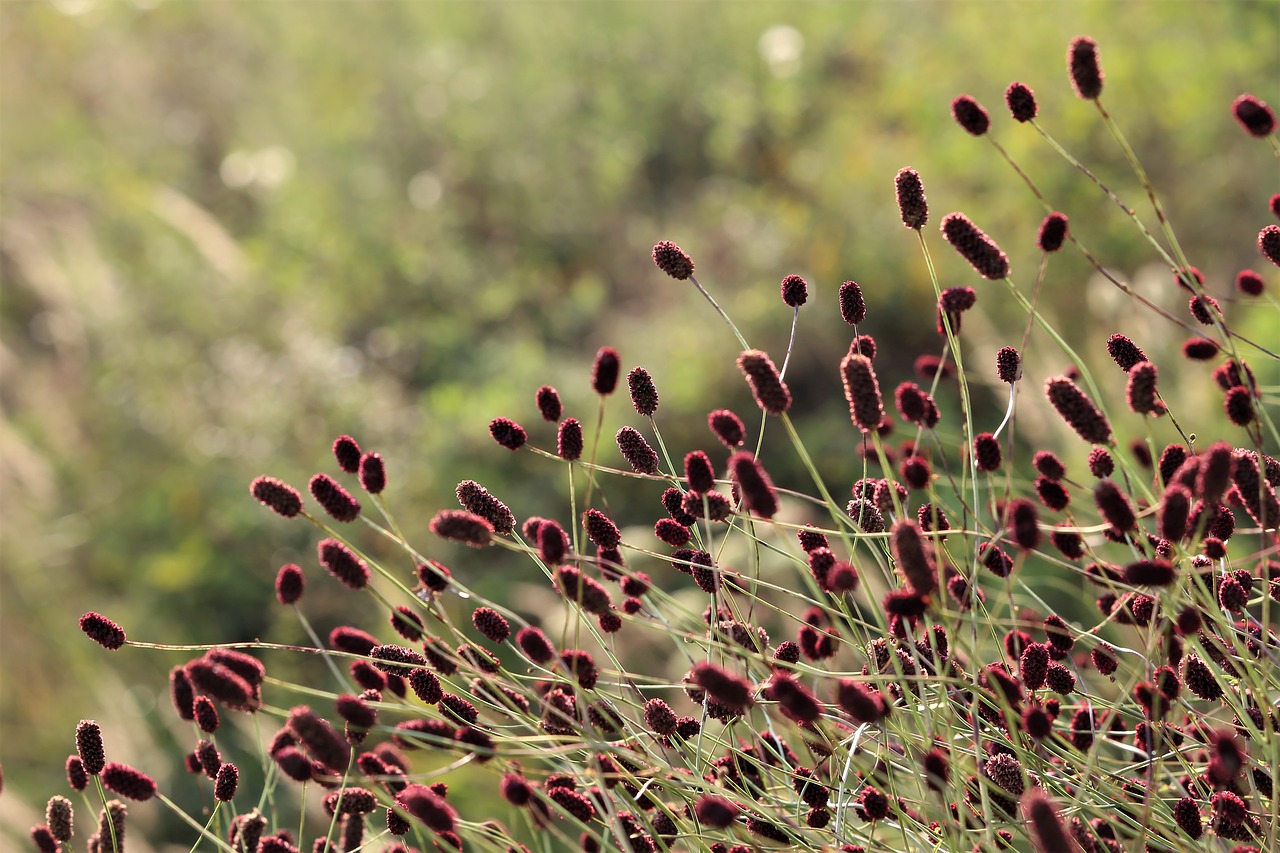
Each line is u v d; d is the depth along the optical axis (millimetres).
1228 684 1457
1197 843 1411
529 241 7289
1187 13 5656
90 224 7633
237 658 1405
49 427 6027
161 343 6453
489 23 8656
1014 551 2363
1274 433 1430
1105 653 1608
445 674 1509
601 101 7773
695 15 8125
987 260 1458
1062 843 1060
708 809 1204
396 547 5125
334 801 1534
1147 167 5508
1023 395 3938
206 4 9352
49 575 5102
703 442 5574
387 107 8133
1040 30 5984
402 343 6578
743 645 1586
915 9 7676
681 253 1654
